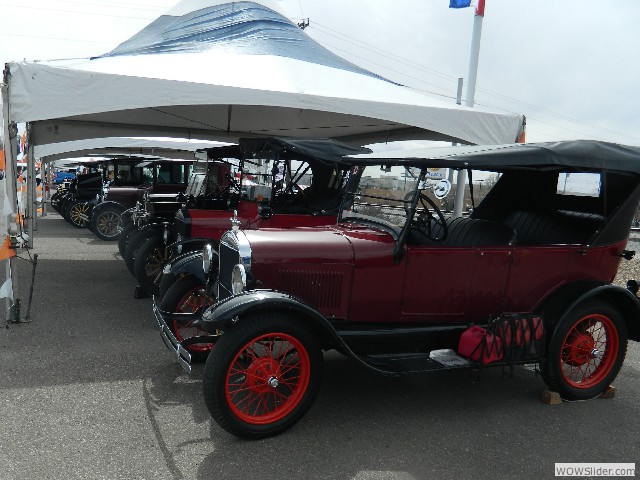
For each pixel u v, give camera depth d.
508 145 3.92
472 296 3.86
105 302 6.26
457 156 3.55
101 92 5.43
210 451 3.04
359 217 4.22
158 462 2.90
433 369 3.48
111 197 11.68
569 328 3.84
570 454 3.21
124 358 4.45
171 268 4.47
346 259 3.59
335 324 3.69
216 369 2.99
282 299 3.10
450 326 3.85
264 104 6.21
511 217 4.85
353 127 10.27
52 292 6.65
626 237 4.21
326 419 3.52
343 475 2.86
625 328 4.09
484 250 3.79
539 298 4.03
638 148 4.12
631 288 4.20
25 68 5.09
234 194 7.00
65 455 2.93
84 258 9.29
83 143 13.63
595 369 4.19
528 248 3.90
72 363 4.29
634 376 4.68
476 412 3.74
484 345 3.57
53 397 3.64
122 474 2.77
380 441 3.25
